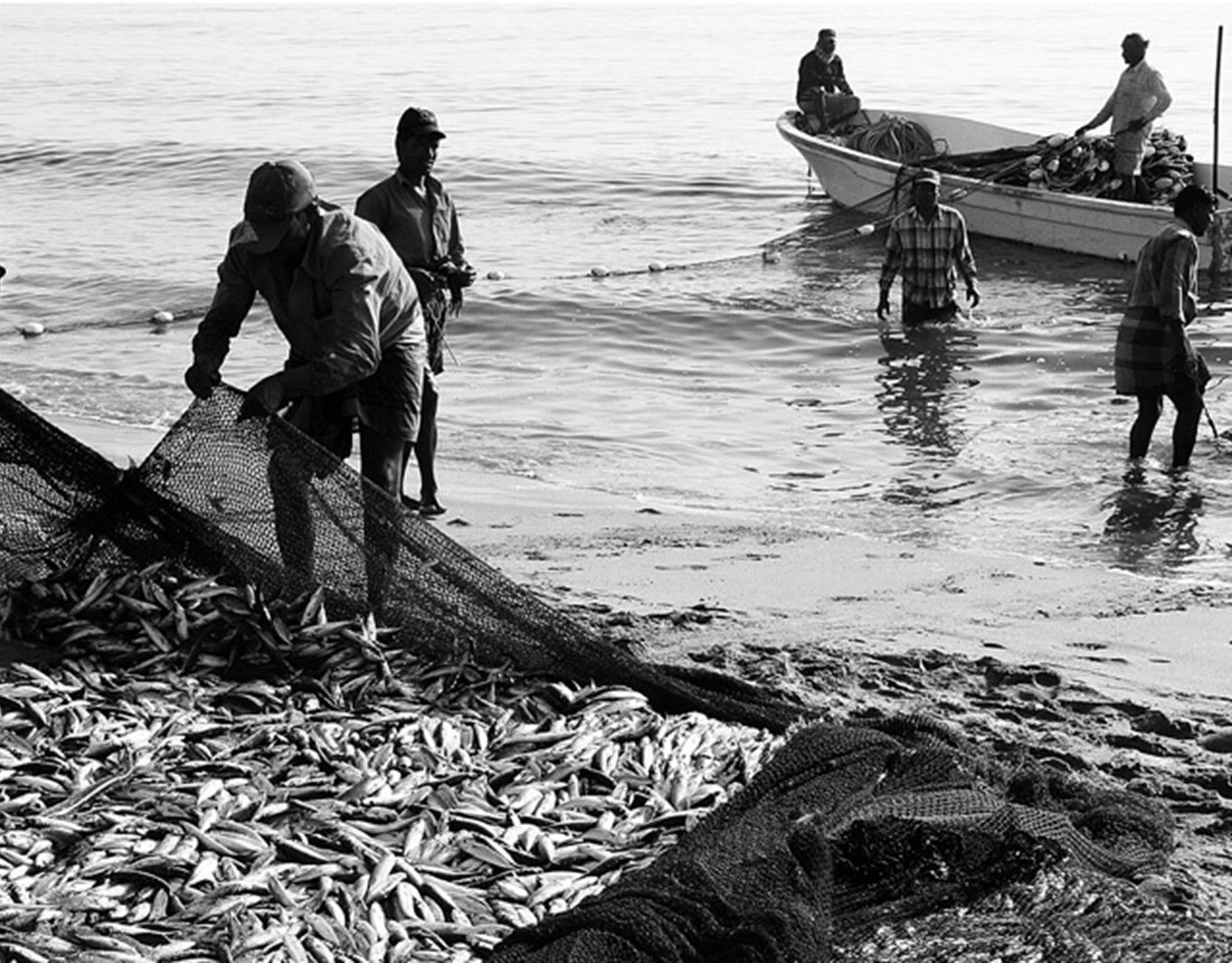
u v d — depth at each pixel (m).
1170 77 63.41
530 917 4.31
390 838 4.75
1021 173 22.03
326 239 6.54
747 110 47.75
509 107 49.44
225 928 4.14
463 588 6.33
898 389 14.75
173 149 35.53
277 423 6.50
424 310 9.46
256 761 5.32
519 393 14.79
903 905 4.33
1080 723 6.23
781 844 4.29
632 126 41.97
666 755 5.41
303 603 6.50
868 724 5.36
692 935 3.99
